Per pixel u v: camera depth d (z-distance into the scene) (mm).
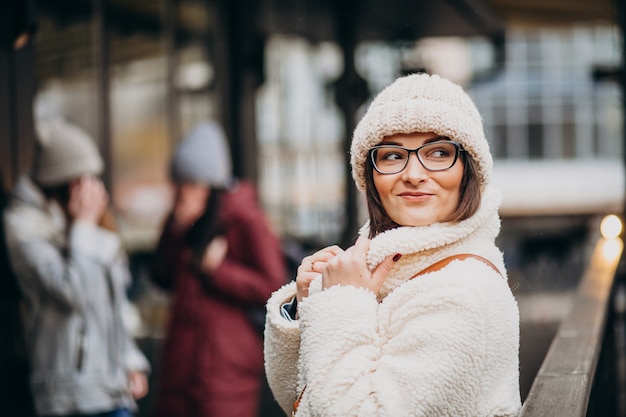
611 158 25094
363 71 11766
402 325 2057
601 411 3914
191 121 9516
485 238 2184
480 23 10328
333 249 2312
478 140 2127
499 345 2055
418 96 2131
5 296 4672
